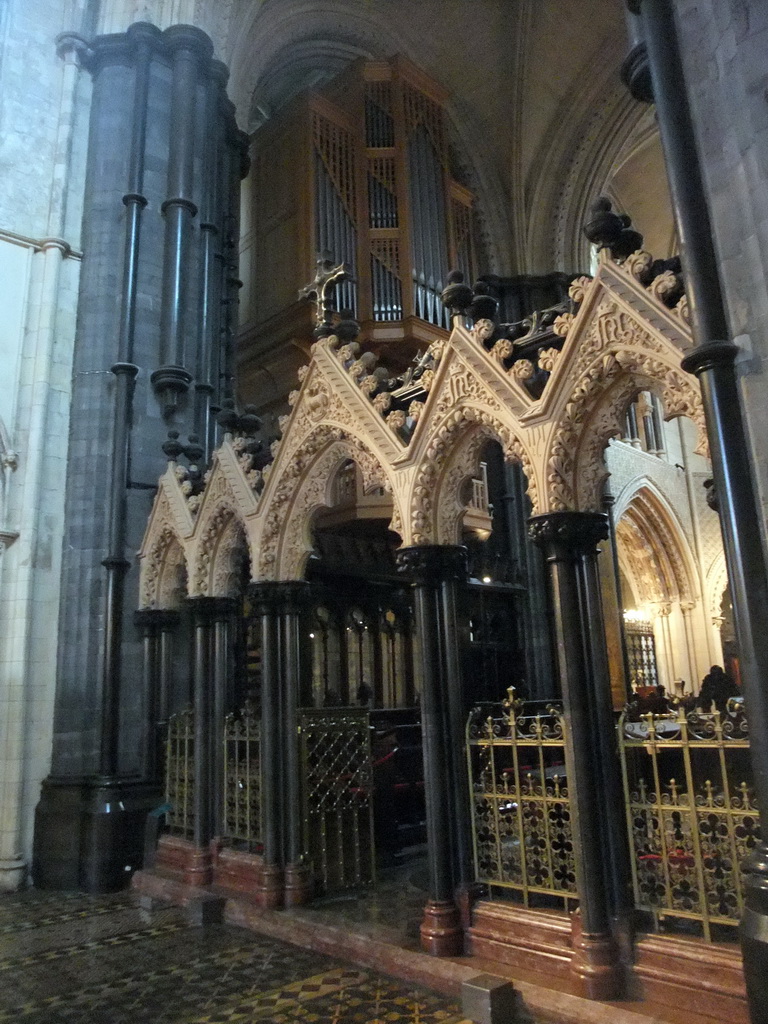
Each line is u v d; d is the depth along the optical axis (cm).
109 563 925
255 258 1612
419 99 1702
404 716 1203
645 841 470
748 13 414
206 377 1068
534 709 1343
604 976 444
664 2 454
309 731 701
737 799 453
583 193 1864
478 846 553
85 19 1118
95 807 855
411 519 598
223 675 802
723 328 399
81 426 987
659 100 443
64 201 1044
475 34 1756
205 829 764
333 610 1253
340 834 700
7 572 933
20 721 894
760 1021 341
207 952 599
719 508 387
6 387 973
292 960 573
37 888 858
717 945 430
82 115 1095
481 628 1517
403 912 622
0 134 1022
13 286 999
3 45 1049
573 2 1656
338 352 693
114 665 905
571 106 1806
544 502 514
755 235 394
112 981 545
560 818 539
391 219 1577
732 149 411
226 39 1219
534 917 500
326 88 1738
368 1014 471
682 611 2234
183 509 862
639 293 473
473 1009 457
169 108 1112
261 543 732
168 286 1033
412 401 641
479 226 1848
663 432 2273
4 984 545
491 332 569
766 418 379
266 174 1636
